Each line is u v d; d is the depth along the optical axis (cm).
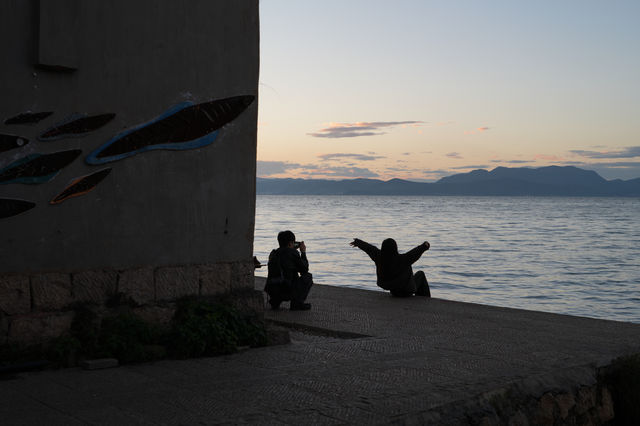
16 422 366
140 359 530
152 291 581
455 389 460
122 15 557
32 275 509
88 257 544
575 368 553
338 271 2575
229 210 642
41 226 516
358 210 13525
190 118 606
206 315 588
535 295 2058
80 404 404
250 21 654
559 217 10288
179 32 598
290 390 448
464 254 3538
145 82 575
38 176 512
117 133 557
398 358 571
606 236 5316
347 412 399
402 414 399
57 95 521
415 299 1036
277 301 902
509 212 13050
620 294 2094
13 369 476
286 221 7550
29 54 504
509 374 515
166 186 594
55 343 507
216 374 495
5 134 493
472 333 723
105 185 553
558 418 505
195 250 617
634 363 584
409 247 3891
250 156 659
